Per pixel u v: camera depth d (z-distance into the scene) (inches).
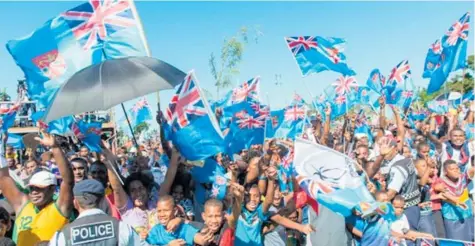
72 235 156.9
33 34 263.0
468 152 342.3
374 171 285.3
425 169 307.6
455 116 469.7
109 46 273.4
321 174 229.5
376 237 245.6
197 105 230.5
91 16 273.1
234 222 209.9
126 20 275.4
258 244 240.2
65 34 267.9
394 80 530.9
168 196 197.2
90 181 166.9
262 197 260.8
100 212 164.4
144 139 770.2
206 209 192.7
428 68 459.8
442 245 285.6
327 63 411.2
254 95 361.7
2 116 363.9
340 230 267.4
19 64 261.1
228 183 237.8
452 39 424.8
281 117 470.0
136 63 213.0
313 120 455.5
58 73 263.9
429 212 295.0
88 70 207.0
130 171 313.3
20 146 457.4
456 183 290.4
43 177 184.1
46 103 261.0
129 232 166.2
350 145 435.5
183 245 189.2
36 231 182.2
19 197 193.9
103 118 569.0
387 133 418.0
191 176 265.7
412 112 660.1
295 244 325.7
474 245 274.8
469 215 293.3
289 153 303.0
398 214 256.5
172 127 235.9
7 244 156.3
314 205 271.6
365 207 221.6
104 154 259.3
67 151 370.0
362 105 612.1
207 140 229.0
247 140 349.7
